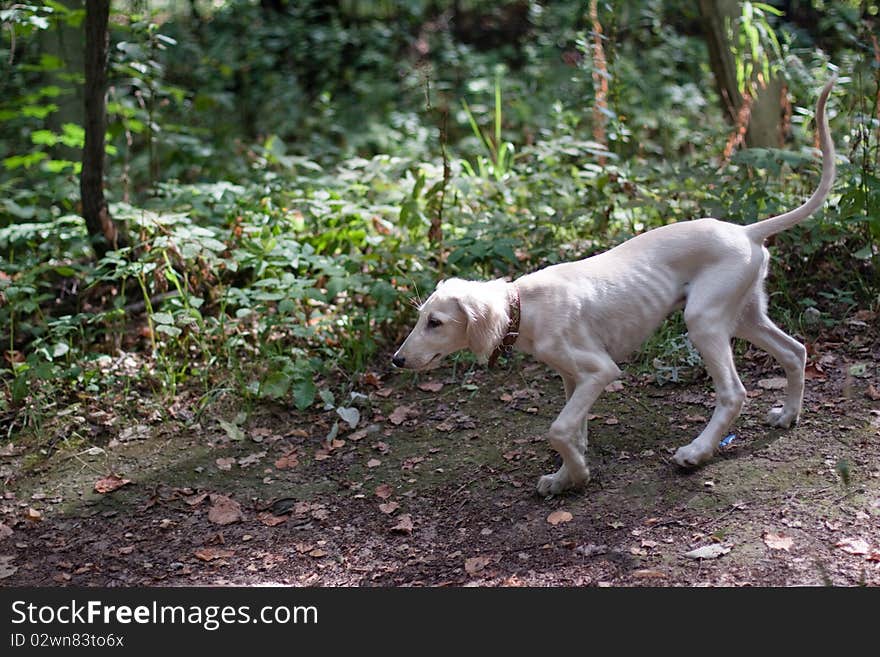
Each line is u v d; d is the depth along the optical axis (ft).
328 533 13.37
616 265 12.89
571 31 36.09
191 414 16.46
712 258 12.76
